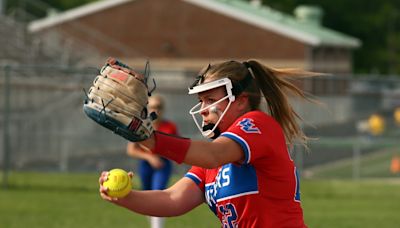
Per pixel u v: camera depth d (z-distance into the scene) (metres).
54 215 39.59
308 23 135.12
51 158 59.31
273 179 13.26
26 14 121.44
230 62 13.65
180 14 125.62
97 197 48.44
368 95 75.81
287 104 14.36
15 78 64.31
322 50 122.31
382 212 43.50
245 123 12.98
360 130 73.81
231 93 13.38
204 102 13.59
